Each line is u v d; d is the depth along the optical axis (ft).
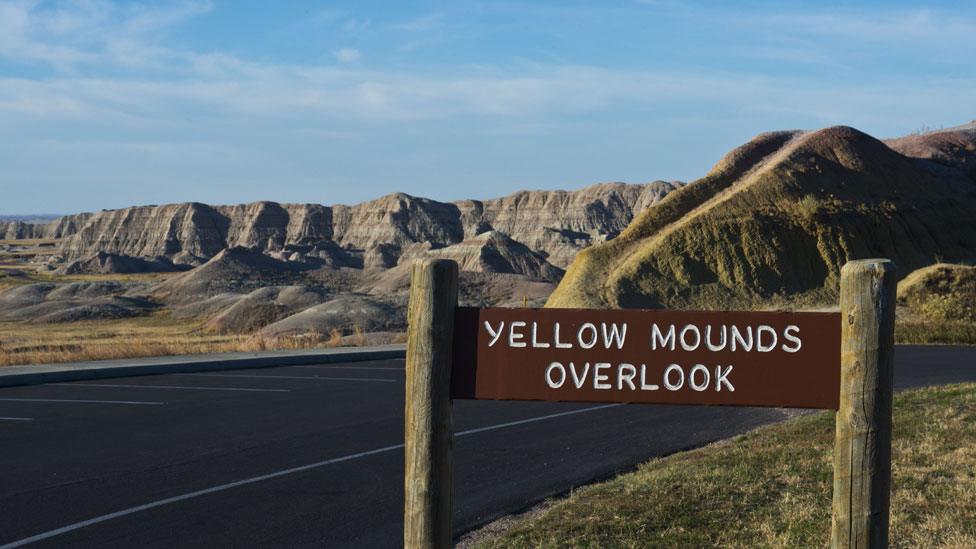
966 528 25.21
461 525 28.66
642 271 170.71
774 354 13.88
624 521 26.86
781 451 36.37
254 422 48.19
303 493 33.04
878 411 13.43
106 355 83.76
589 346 14.21
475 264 471.21
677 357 14.06
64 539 27.66
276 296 303.48
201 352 91.97
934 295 131.95
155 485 34.35
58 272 645.92
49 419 49.37
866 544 13.48
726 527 25.98
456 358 14.46
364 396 58.18
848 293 13.55
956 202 207.00
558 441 42.42
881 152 211.41
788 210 183.52
